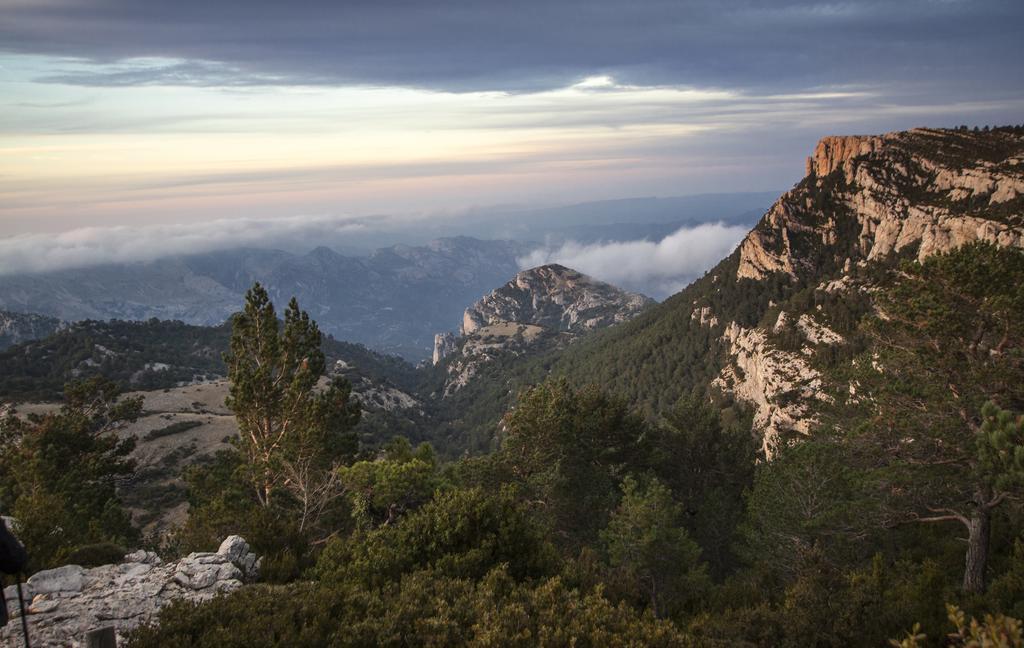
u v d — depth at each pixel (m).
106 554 17.06
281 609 12.23
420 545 17.06
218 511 22.47
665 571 24.98
